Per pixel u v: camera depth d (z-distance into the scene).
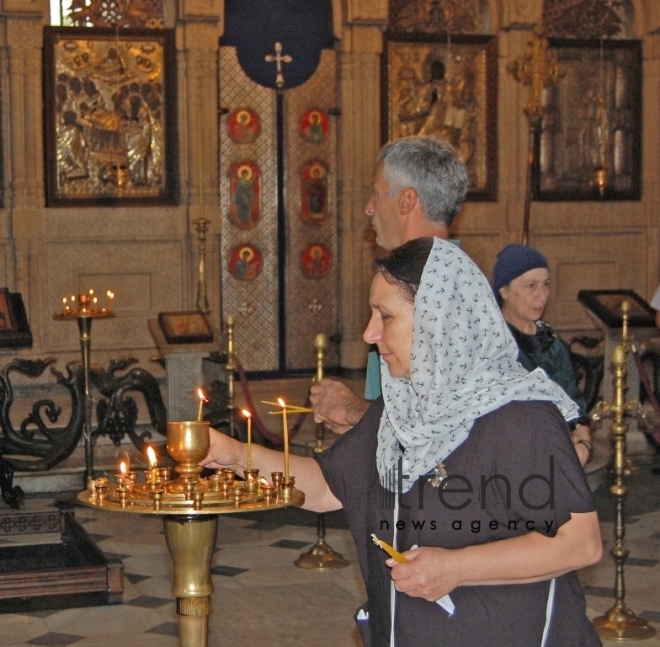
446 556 2.53
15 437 9.38
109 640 5.99
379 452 2.89
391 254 2.79
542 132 15.41
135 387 9.71
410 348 2.74
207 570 2.86
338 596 6.85
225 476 2.87
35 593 6.52
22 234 13.54
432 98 14.95
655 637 6.08
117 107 13.92
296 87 14.70
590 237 15.66
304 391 13.78
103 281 13.96
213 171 14.16
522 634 2.65
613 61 15.69
